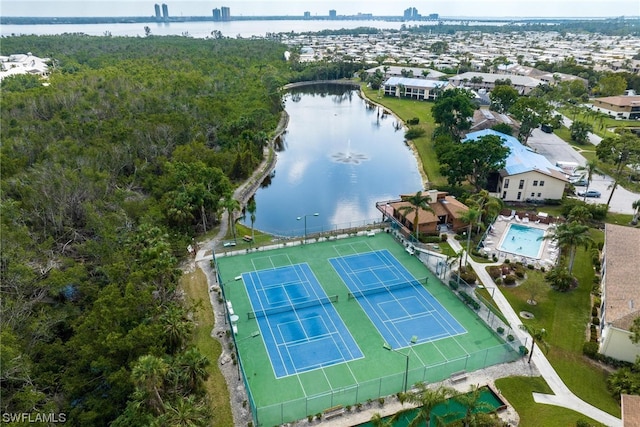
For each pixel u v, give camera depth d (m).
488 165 93.88
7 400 41.78
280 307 64.94
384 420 45.75
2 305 51.16
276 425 45.72
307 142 158.00
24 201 74.31
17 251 59.31
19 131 105.62
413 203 79.00
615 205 97.75
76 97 135.50
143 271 56.66
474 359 54.12
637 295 55.09
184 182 89.94
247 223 95.69
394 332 59.72
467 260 75.69
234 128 133.62
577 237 63.59
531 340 57.31
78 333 47.81
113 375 42.84
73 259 67.25
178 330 50.28
